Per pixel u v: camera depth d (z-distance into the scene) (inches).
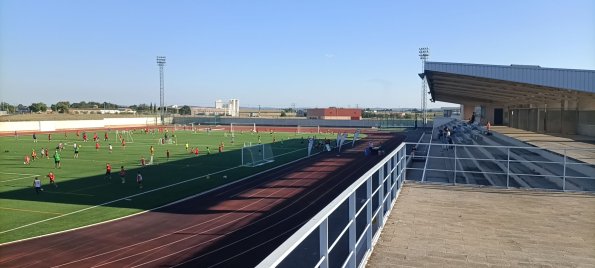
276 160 1749.5
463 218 285.3
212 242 701.9
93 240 719.1
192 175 1370.6
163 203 984.3
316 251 563.8
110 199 1031.0
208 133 3449.8
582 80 740.0
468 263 204.1
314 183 1203.9
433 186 398.3
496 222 276.2
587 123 1093.8
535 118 1421.0
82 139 2731.3
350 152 2048.5
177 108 6968.5
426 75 949.2
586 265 203.9
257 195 1054.4
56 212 906.7
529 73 759.7
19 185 1207.6
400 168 374.0
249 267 595.5
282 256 86.8
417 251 219.0
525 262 206.7
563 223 276.2
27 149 2134.6
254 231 757.3
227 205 955.3
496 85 1119.0
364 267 193.8
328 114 5816.9
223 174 1389.0
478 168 855.7
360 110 5979.3
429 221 276.8
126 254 651.5
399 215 291.6
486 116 2391.7
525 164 761.6
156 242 706.2
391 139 2802.7
